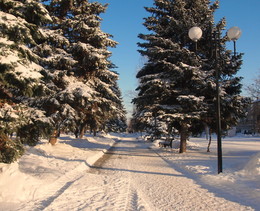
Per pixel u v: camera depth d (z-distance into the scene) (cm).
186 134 2114
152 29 2133
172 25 1948
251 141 3853
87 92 1731
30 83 758
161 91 1938
